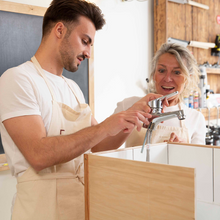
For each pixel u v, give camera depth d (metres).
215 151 1.08
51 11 1.07
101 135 0.90
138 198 0.70
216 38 3.45
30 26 1.96
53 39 1.08
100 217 0.80
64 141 0.88
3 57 1.85
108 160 0.77
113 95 2.55
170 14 2.89
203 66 3.04
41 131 0.92
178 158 1.19
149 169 0.68
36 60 1.12
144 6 2.77
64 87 1.19
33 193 0.97
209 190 1.10
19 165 1.00
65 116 1.10
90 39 1.10
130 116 0.90
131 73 2.69
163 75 1.58
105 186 0.78
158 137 1.62
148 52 2.83
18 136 0.90
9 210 1.93
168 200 0.65
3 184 1.90
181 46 1.60
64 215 1.00
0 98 0.95
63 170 1.04
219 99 3.31
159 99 1.01
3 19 1.84
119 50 2.57
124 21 2.60
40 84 1.05
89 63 2.29
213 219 1.04
